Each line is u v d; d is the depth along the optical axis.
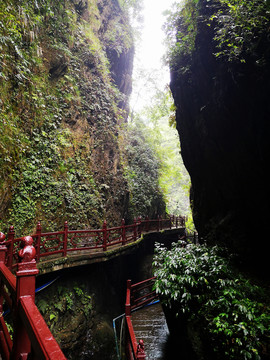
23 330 1.54
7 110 6.47
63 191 8.50
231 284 4.47
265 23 4.43
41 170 7.77
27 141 7.39
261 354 3.24
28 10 7.40
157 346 6.23
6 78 6.41
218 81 5.84
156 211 18.56
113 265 10.27
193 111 7.62
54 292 6.63
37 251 5.89
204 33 6.34
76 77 10.88
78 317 6.94
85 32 12.31
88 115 11.18
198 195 8.72
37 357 1.09
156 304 8.60
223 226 6.79
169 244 17.25
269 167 4.93
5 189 6.02
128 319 5.29
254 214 5.81
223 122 6.02
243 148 5.54
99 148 11.54
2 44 6.26
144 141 19.50
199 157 7.91
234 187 6.37
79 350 6.66
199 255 5.94
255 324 3.55
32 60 7.86
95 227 9.85
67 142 9.39
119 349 6.72
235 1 4.85
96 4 14.02
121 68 16.97
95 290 8.16
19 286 1.52
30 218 6.95
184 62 7.55
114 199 12.16
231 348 3.43
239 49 4.86
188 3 6.89
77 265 6.71
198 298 4.45
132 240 10.52
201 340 4.07
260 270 5.67
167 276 5.03
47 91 9.04
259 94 4.70
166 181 21.84
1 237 2.84
